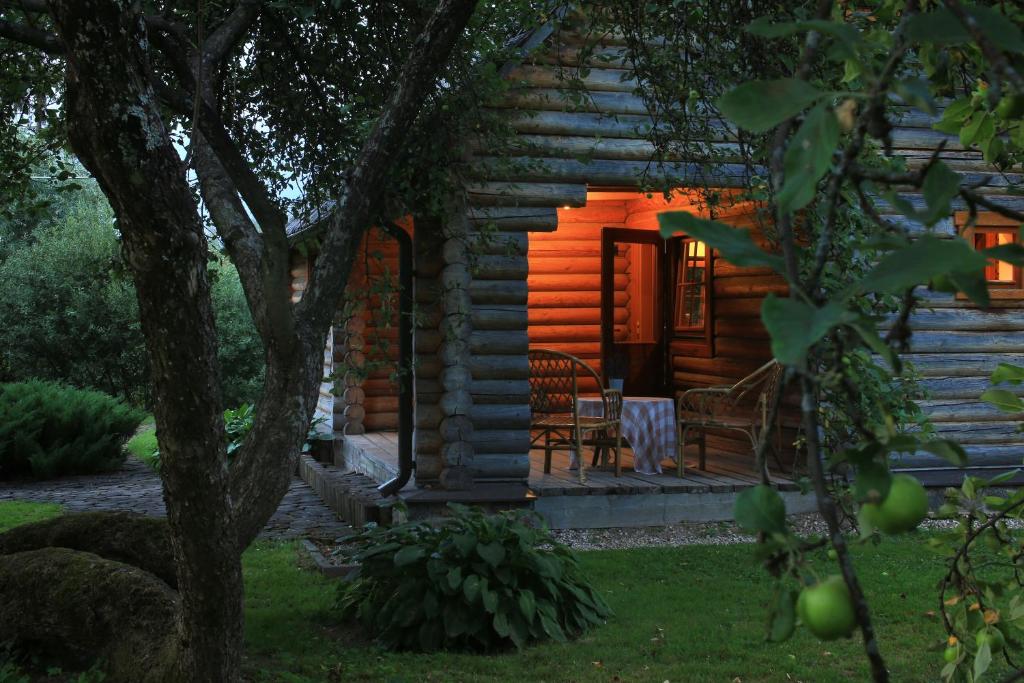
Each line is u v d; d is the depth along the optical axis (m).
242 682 4.55
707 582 6.60
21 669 4.67
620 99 8.40
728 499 8.54
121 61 2.90
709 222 0.81
